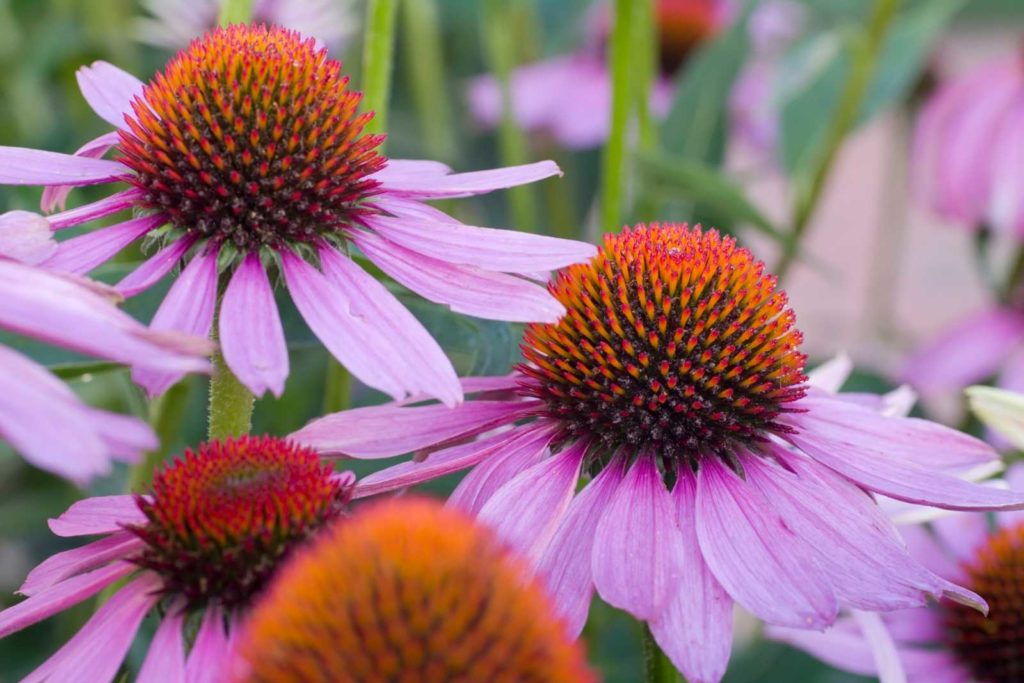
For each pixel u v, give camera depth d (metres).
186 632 0.43
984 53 1.88
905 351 0.87
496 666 0.39
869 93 0.66
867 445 0.48
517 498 0.46
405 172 0.50
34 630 0.65
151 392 0.43
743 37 0.64
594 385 0.47
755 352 0.47
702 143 0.64
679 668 0.44
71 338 0.41
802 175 0.67
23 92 0.71
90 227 0.54
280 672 0.39
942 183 0.74
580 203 0.85
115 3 0.68
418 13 0.71
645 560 0.45
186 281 0.46
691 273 0.47
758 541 0.45
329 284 0.46
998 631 0.54
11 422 0.40
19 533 0.65
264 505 0.44
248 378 0.44
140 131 0.47
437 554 0.39
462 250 0.47
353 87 0.72
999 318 0.69
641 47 0.59
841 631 0.52
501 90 0.64
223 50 0.47
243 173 0.46
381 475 0.46
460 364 0.51
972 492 0.46
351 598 0.39
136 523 0.44
